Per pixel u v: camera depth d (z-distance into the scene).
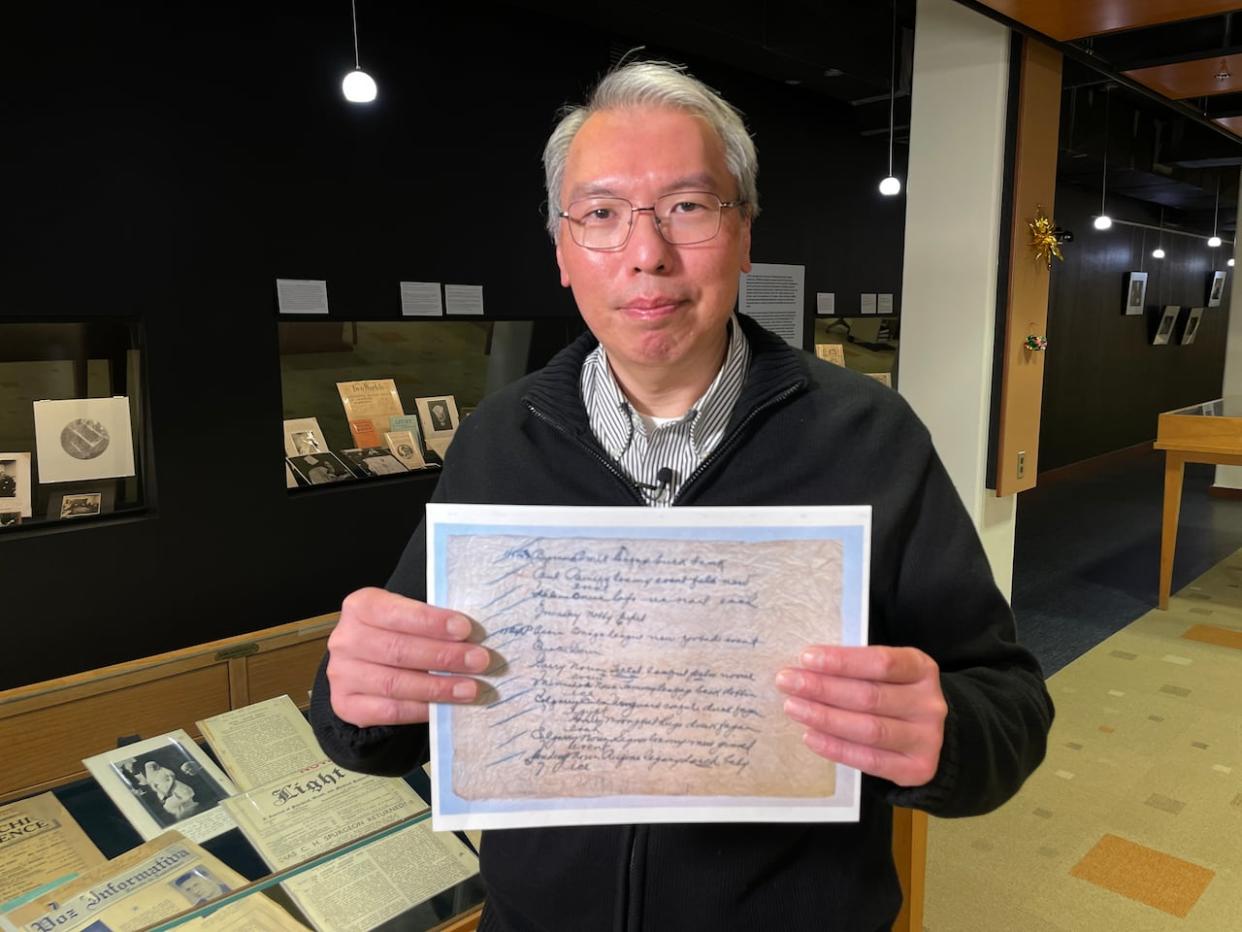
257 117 3.22
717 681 0.81
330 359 3.82
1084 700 3.63
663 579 0.80
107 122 2.86
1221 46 3.91
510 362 4.47
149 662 1.76
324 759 1.71
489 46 3.92
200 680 1.83
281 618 3.47
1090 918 2.32
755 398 0.93
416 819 1.52
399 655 0.78
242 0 3.13
